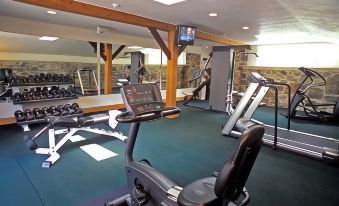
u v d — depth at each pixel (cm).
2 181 246
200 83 762
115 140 385
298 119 588
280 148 364
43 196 221
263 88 420
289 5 316
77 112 449
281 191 244
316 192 245
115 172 273
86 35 560
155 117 196
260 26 477
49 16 424
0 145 351
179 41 495
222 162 311
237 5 329
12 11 386
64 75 546
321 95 672
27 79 478
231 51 610
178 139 404
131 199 197
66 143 366
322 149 339
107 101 641
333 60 670
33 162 294
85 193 228
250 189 246
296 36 592
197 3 326
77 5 331
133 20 409
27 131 421
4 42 489
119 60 693
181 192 139
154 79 764
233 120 423
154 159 315
